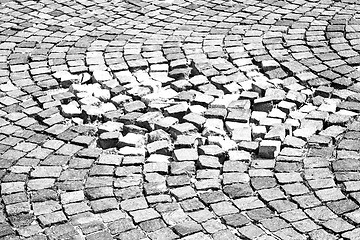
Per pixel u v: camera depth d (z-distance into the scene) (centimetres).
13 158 589
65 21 915
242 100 664
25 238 482
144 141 608
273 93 672
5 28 899
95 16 927
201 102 664
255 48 789
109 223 496
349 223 479
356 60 741
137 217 501
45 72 763
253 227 483
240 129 612
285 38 814
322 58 750
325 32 825
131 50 807
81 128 633
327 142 580
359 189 514
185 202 516
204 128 613
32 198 529
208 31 852
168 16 913
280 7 920
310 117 625
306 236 470
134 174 557
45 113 665
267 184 532
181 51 795
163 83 718
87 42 840
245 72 729
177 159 571
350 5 912
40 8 966
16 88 727
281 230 477
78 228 492
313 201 507
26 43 848
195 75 737
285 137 596
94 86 721
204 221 493
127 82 722
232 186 532
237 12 912
